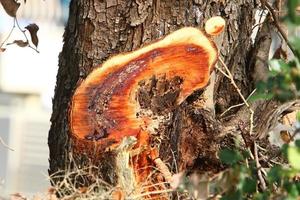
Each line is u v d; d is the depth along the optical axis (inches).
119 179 119.1
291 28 107.3
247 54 135.2
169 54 122.4
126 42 126.0
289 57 135.2
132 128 120.9
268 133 128.3
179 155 123.8
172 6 125.7
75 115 121.3
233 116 129.2
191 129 124.9
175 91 122.5
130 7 126.0
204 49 122.5
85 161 121.7
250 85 134.3
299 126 121.1
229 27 130.8
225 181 106.0
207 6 127.2
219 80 131.0
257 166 113.3
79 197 117.2
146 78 122.0
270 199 106.9
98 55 126.7
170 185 118.6
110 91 121.5
